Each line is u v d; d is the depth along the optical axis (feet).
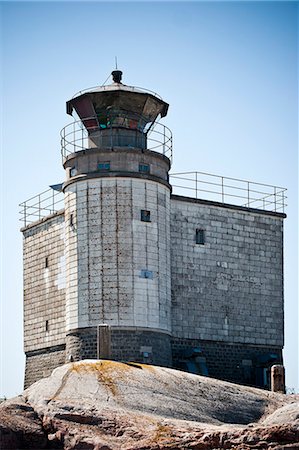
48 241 277.23
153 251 243.81
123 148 246.47
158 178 248.52
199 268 263.90
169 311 247.91
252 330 272.72
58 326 267.39
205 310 262.88
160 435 171.12
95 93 249.96
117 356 233.35
